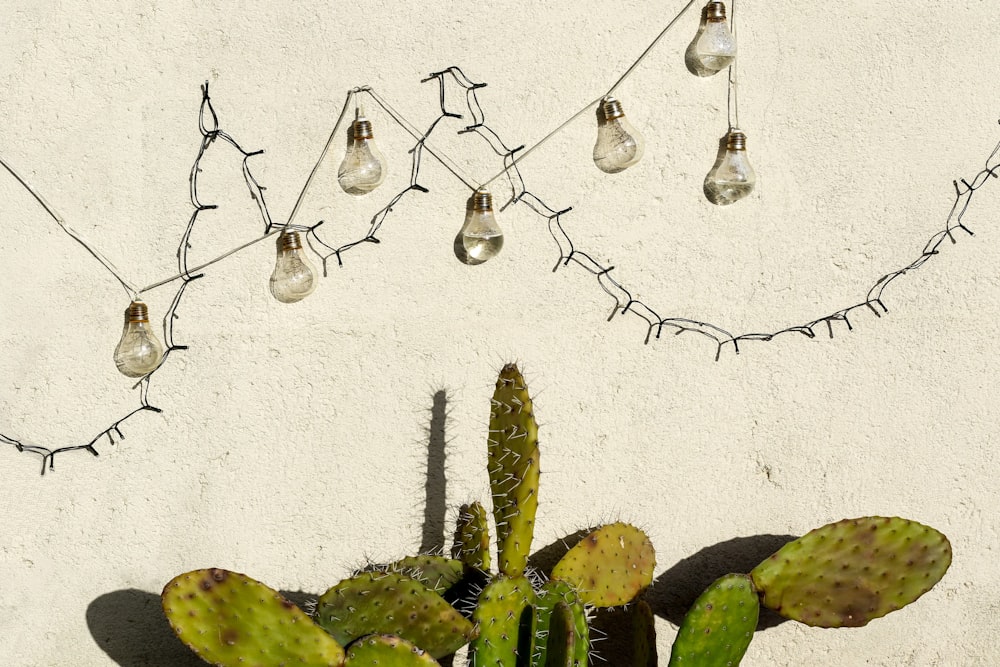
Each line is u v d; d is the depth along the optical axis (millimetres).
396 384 2398
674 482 2453
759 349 2441
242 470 2385
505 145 2371
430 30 2344
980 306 2455
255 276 2359
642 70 2377
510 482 2236
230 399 2373
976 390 2467
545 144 2377
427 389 2402
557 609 2168
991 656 2490
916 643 2486
